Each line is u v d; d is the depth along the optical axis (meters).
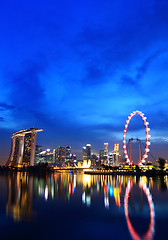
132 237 16.45
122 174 163.38
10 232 17.73
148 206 28.84
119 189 50.72
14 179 95.81
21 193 42.62
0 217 22.81
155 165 181.88
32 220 21.59
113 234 17.17
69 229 18.59
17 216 23.20
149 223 20.48
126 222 20.86
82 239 16.02
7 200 33.75
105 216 23.30
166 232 17.64
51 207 28.22
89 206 28.92
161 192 44.19
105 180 91.69
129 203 31.20
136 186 58.81
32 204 30.34
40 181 82.00
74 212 25.23
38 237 16.50
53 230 18.31
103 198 36.16
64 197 37.38
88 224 20.22
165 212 25.11
